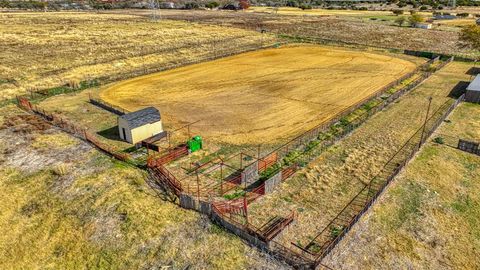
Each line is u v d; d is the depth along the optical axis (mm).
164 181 23828
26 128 32312
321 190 23156
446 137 30766
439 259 17516
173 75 51062
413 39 82875
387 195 22359
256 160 26875
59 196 22359
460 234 19250
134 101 40250
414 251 17969
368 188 23406
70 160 26547
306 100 40656
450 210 21156
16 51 61531
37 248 18594
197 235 18922
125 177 24281
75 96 41875
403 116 35656
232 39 79938
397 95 40812
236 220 20156
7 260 17953
